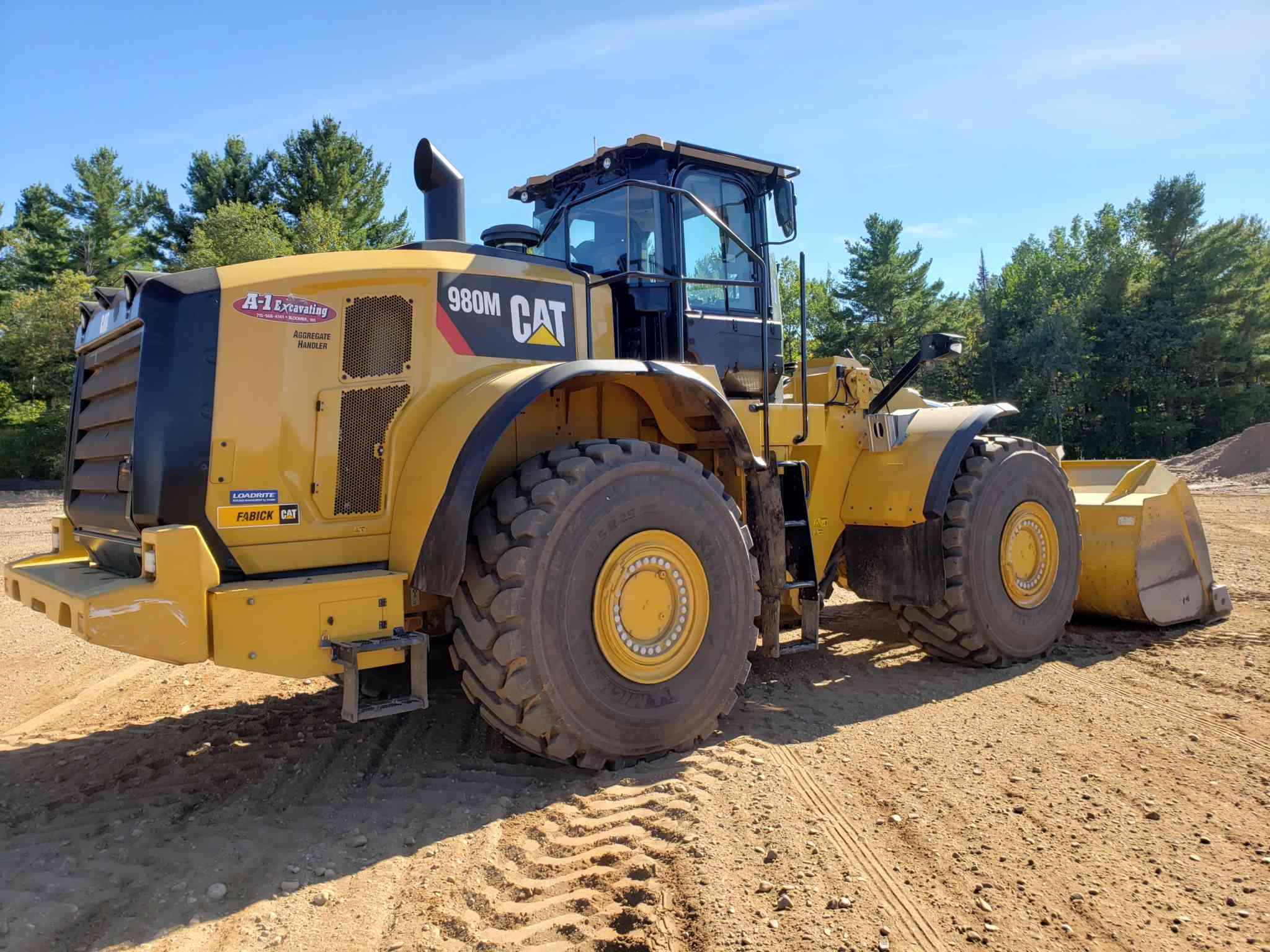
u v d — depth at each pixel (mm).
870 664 5012
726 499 3740
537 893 2432
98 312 3713
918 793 3057
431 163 4250
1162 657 4980
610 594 3338
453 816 2973
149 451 2984
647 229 4480
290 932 2273
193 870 2621
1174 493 5781
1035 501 5043
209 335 3082
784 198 5090
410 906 2396
